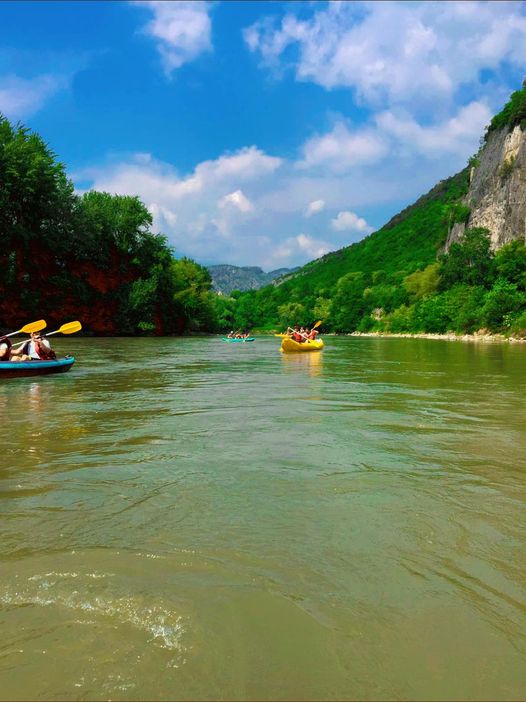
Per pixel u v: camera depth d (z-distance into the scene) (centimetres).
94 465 445
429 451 495
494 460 463
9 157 3778
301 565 260
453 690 175
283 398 858
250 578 246
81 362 1708
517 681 180
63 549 277
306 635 202
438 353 2403
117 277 4859
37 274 4219
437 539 293
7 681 176
